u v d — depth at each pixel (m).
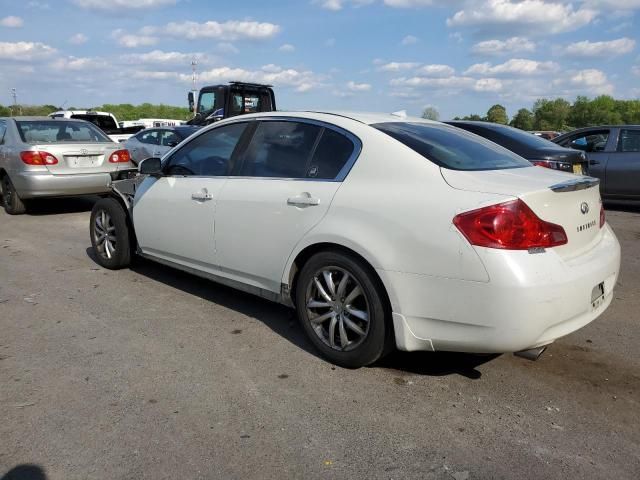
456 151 3.64
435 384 3.44
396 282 3.22
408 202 3.23
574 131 10.97
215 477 2.55
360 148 3.62
